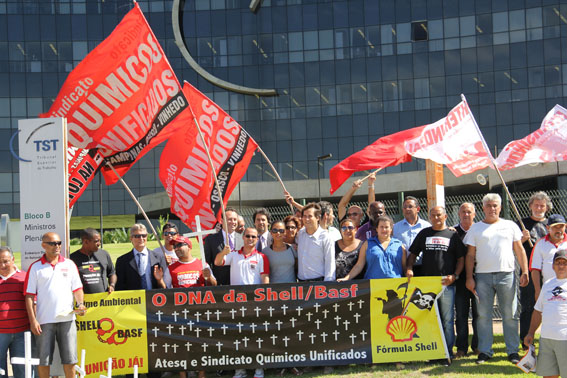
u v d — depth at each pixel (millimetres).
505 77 44156
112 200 47625
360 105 46281
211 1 47781
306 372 7770
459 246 7758
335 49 46719
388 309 7691
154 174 48031
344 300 7684
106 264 7758
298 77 47000
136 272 7918
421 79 45594
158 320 7617
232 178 9266
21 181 7461
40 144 7453
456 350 8305
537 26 43625
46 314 6883
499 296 7566
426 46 45594
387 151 9648
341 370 7723
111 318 7574
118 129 7840
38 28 47125
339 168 9719
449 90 45094
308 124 46781
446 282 7648
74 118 7754
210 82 47250
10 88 46469
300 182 45031
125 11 47812
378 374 7367
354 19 46562
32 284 6887
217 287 7664
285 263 7918
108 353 7543
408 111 45625
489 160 9367
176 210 9062
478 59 44750
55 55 47156
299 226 8492
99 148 7973
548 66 43312
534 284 7426
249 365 7621
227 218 8828
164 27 47781
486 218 7699
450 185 38438
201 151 9000
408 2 45938
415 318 7688
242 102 47562
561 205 12695
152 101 7641
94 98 7676
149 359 7582
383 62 46125
